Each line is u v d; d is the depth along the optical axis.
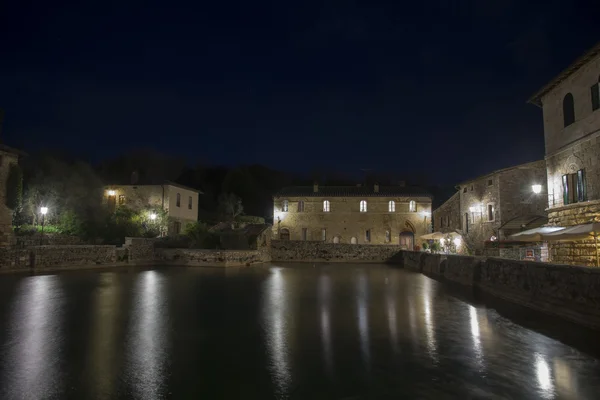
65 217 36.16
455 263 26.41
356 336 10.63
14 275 24.50
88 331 10.85
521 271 15.88
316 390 6.92
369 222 54.31
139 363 8.26
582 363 8.33
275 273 30.44
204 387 7.02
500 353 9.06
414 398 6.60
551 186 22.31
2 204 27.38
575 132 19.67
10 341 9.81
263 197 82.06
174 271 30.44
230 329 11.33
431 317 13.20
